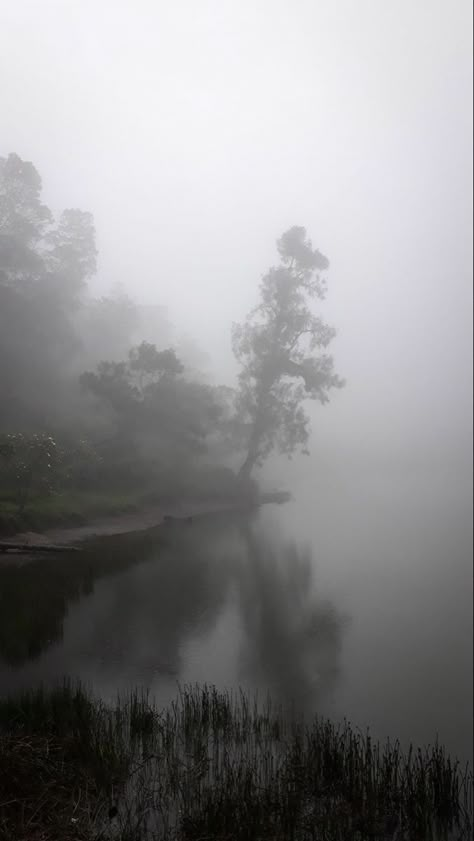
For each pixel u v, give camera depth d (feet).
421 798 27.04
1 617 53.06
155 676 43.06
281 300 166.91
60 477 103.86
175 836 23.21
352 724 38.88
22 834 21.66
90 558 79.66
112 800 25.59
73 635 49.90
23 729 30.17
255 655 50.37
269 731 34.63
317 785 28.25
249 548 103.40
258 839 23.30
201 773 28.19
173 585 70.95
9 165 150.30
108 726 32.09
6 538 80.07
